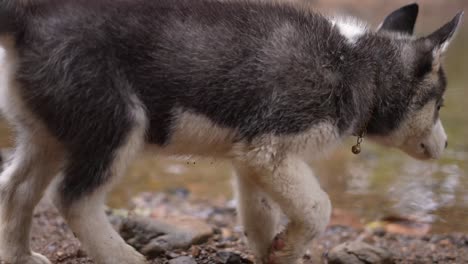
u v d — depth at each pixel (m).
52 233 10.12
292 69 7.66
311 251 9.38
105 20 7.21
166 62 7.32
